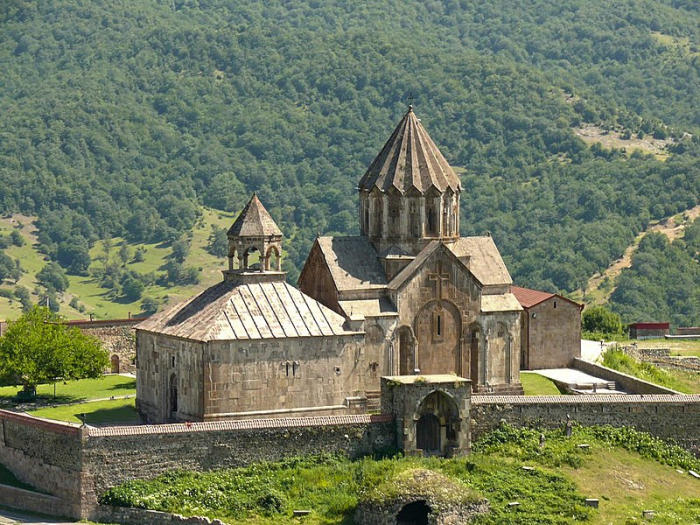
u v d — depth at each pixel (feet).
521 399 407.03
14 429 395.34
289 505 364.58
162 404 419.95
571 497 372.58
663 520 365.40
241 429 379.14
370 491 361.51
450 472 381.19
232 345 402.11
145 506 360.89
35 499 377.50
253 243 426.92
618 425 412.36
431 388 392.88
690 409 415.64
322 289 444.55
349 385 418.72
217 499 363.97
